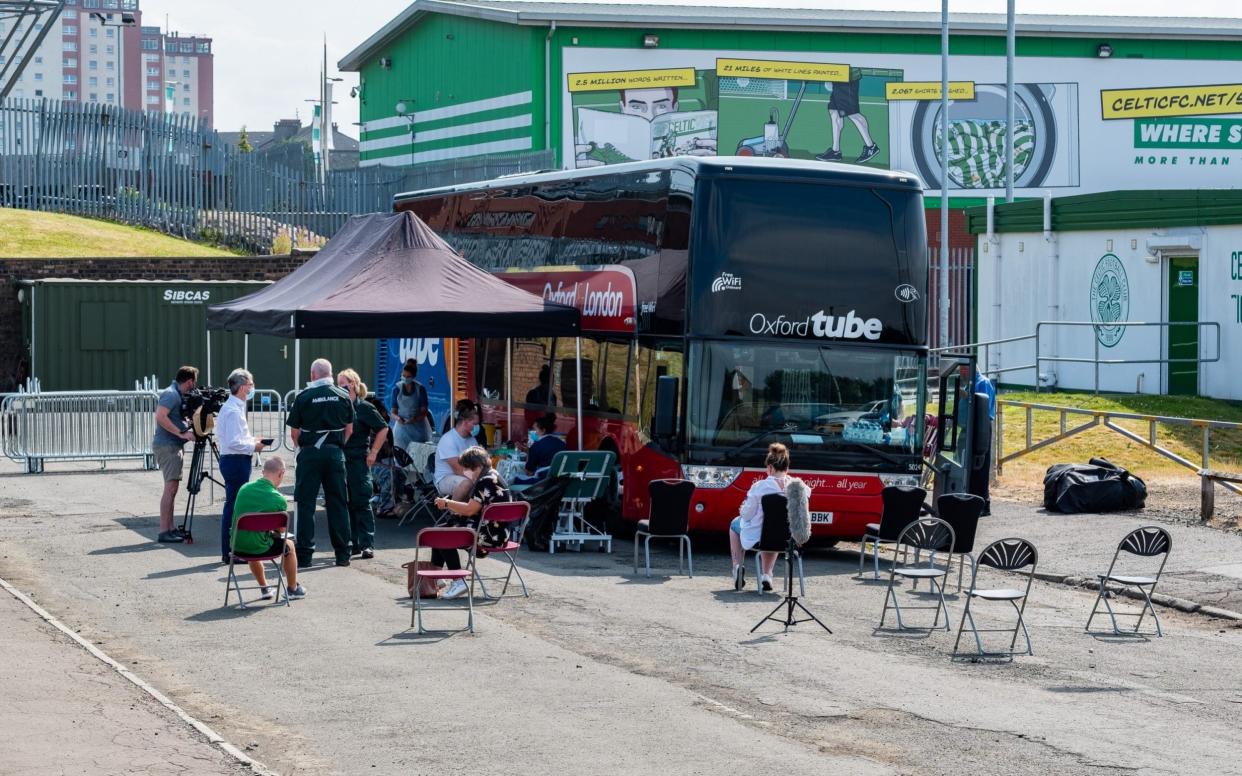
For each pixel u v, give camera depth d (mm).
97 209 49312
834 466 18438
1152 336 33594
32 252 43969
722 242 18250
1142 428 28016
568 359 21125
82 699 10719
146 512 21656
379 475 21703
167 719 10234
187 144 48281
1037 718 10766
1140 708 11133
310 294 20812
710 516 18156
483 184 24344
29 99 49250
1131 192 33938
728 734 10180
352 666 12227
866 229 18734
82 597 15234
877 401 18672
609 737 10078
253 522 14641
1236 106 54094
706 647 13125
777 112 51469
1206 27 53562
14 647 12469
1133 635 14156
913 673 12242
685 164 18609
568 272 21328
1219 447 26375
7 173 49344
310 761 9484
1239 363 31828
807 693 11430
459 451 17859
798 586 16594
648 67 50469
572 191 21375
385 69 60281
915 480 18703
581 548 19266
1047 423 29406
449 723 10438
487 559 18234
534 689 11469
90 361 39188
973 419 20922
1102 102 53438
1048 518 20938
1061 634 14148
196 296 39906
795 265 18469
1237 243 31781
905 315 18812
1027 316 37375
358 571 17062
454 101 54812
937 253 52562
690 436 18109
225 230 47875
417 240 21438
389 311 19547
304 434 17234
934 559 18328
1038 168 53344
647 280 19188
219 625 13883
